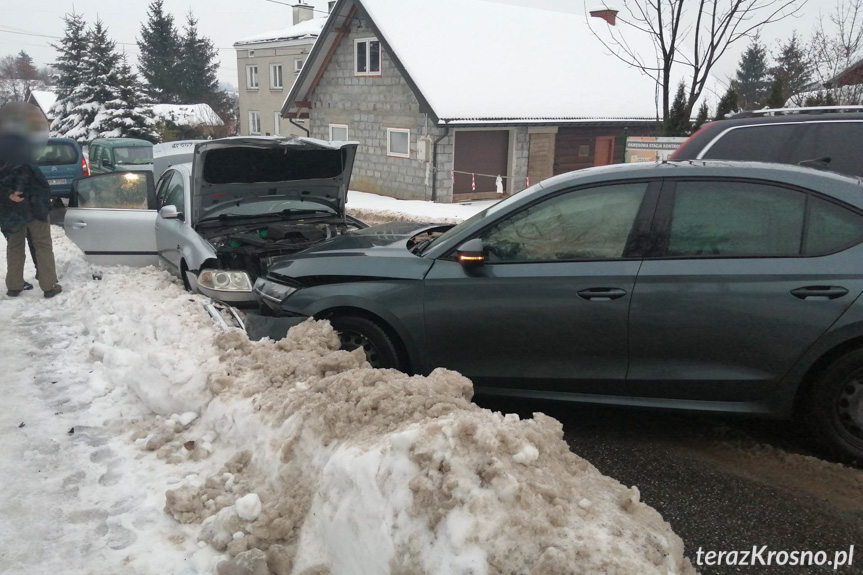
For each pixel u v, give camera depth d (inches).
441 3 933.8
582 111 857.5
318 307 177.3
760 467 150.3
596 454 157.3
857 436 146.9
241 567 104.5
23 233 286.7
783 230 149.1
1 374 196.9
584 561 85.9
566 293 157.5
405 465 100.5
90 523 123.5
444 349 169.0
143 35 2413.9
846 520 129.3
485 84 821.9
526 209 166.7
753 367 149.0
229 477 130.3
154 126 1519.4
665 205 155.9
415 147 811.4
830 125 212.7
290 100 959.0
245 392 149.5
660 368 154.9
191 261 263.1
